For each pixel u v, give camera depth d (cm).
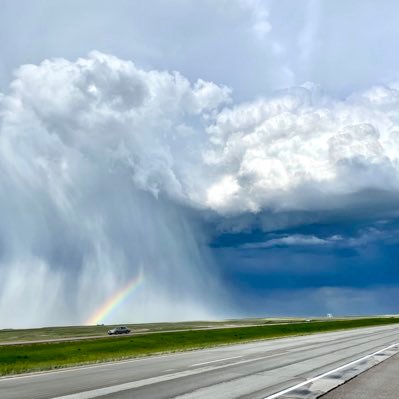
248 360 2777
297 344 4422
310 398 1391
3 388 1644
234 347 4106
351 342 4584
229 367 2361
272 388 1603
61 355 3862
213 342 5284
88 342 5875
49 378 1945
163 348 4572
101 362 2745
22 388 1639
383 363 2512
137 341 5362
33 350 4628
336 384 1689
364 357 2898
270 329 8812
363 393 1490
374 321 14500
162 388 1611
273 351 3528
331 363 2538
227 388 1606
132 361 2791
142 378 1914
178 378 1905
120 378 1920
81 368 2389
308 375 1988
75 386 1678
